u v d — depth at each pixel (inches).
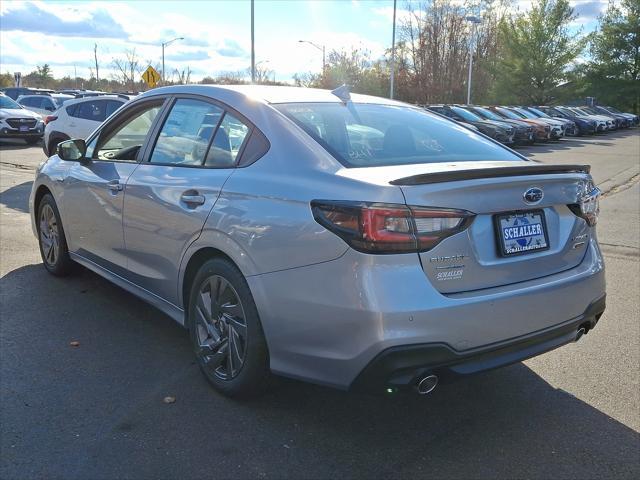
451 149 141.0
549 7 2054.6
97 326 174.1
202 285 137.1
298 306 112.8
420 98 2107.5
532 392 141.7
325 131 130.2
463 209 108.8
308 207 112.0
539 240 121.7
